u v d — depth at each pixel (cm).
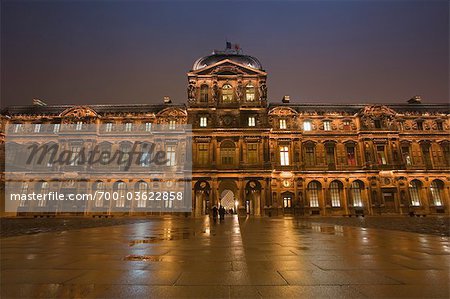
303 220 4106
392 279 805
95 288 734
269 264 1005
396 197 5803
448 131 6153
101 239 1772
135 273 882
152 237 1873
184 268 948
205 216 5478
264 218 4772
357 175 5900
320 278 819
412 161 6041
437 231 2288
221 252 1255
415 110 6369
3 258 1127
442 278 815
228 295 679
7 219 4878
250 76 6225
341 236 1905
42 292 703
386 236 1902
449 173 5944
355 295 675
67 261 1066
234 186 6041
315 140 6103
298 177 5847
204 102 6156
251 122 6016
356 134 6106
